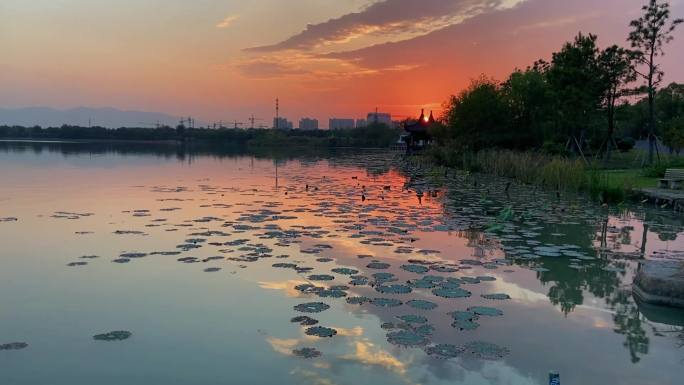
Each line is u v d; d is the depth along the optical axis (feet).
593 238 33.50
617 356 15.62
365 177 84.28
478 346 16.11
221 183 69.77
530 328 17.70
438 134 132.16
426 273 24.07
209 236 31.78
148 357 15.25
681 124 99.09
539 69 114.32
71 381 13.74
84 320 18.10
